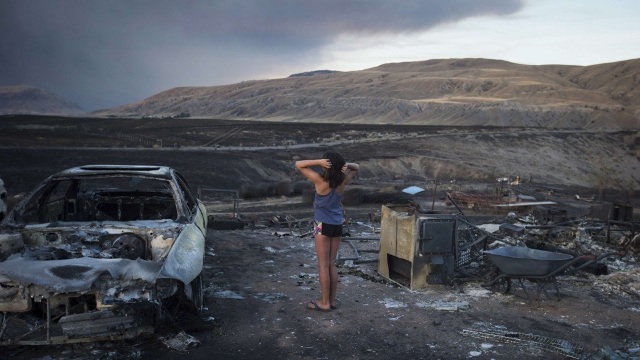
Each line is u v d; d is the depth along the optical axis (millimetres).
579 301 6398
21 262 4262
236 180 42250
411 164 69188
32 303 4289
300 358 4426
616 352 4551
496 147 105938
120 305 4152
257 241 10172
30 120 101062
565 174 99000
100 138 64625
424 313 5703
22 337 4332
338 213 5605
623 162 118750
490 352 4633
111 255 4617
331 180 5406
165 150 54969
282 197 28500
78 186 6570
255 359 4375
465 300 6246
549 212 13539
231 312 5574
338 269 7891
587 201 33594
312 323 5297
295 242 10242
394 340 4879
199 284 5301
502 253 6594
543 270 6129
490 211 22516
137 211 6910
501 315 5719
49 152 44344
